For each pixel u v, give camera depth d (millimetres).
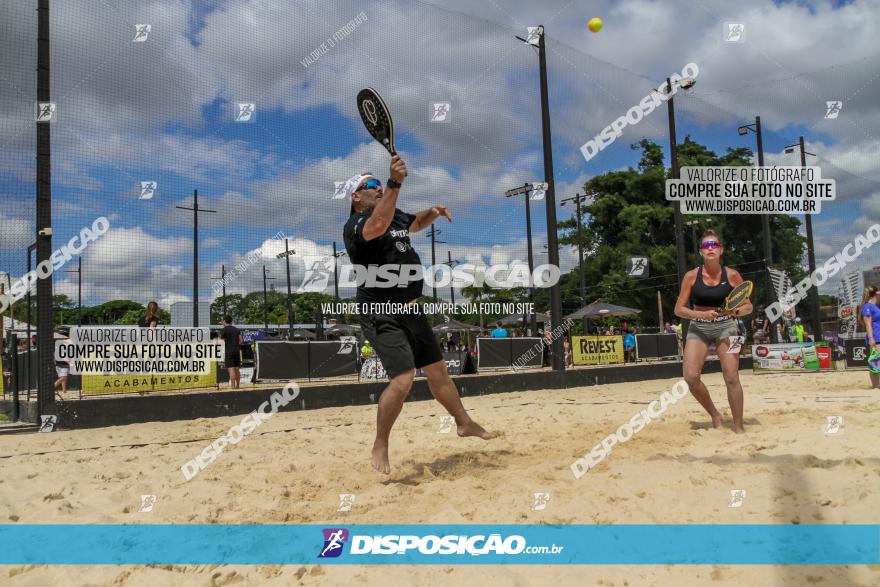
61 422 6656
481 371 12398
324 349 10570
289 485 3482
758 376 12164
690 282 4797
